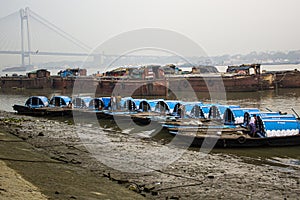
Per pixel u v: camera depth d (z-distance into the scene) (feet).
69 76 248.73
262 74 203.72
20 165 44.34
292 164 56.13
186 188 42.91
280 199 39.75
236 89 197.67
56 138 75.92
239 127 78.18
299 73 203.82
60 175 42.47
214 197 40.04
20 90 271.49
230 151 64.85
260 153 63.26
